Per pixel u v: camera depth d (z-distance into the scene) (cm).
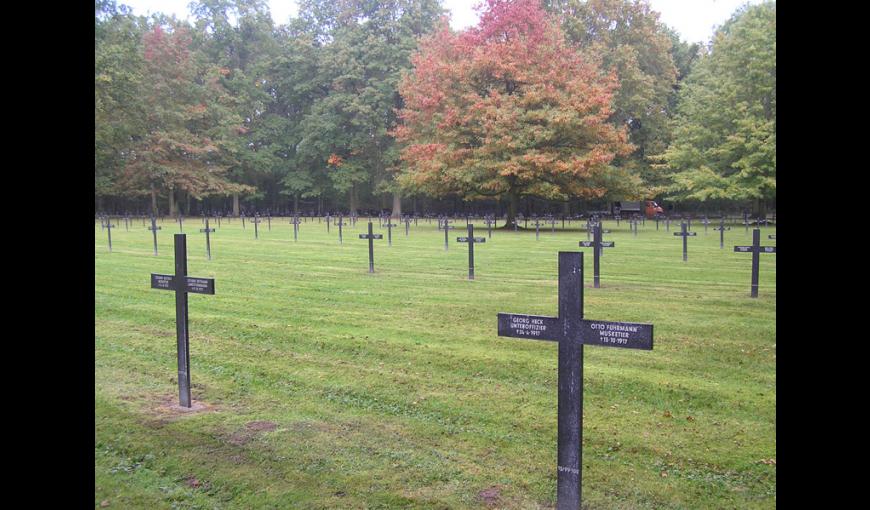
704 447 484
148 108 5200
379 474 443
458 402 589
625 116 5025
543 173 3534
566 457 379
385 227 3731
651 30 5159
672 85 5616
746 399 589
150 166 5159
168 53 5366
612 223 4578
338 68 5941
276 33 6919
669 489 418
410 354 752
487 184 3500
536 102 3391
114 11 4784
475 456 473
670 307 1049
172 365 720
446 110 3684
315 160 6212
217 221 4681
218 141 5631
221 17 6431
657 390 616
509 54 3469
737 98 3941
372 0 6006
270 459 469
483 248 2217
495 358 728
